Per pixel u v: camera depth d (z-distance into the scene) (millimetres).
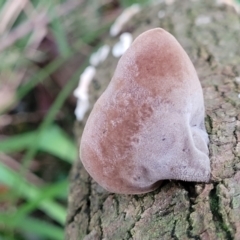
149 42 92
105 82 176
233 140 107
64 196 231
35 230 197
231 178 100
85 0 281
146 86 91
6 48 260
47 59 274
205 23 172
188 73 94
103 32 264
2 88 260
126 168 96
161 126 92
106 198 125
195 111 99
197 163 97
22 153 256
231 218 94
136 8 217
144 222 107
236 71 137
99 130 96
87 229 125
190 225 98
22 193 211
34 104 272
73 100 265
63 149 218
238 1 218
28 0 262
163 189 108
